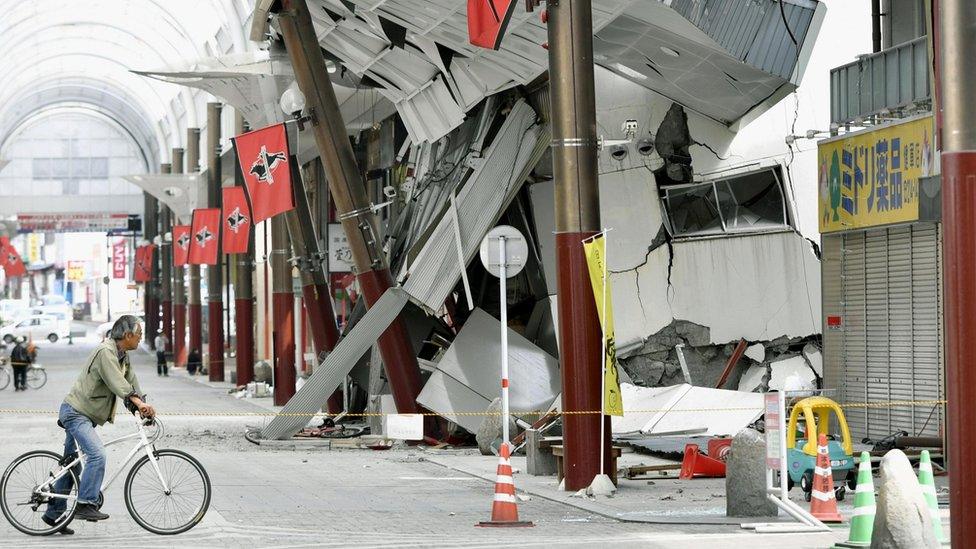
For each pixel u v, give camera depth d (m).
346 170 78.94
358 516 42.69
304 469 60.84
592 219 49.56
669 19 62.56
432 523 40.78
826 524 38.34
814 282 72.19
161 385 157.12
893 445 55.69
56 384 156.38
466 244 77.44
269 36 91.31
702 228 78.12
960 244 26.73
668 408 70.12
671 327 78.56
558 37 49.25
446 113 81.31
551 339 83.50
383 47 79.62
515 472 58.56
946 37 26.95
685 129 78.19
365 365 89.19
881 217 62.56
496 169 78.44
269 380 144.62
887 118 62.06
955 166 26.80
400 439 76.81
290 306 117.81
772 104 71.00
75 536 36.53
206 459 66.06
